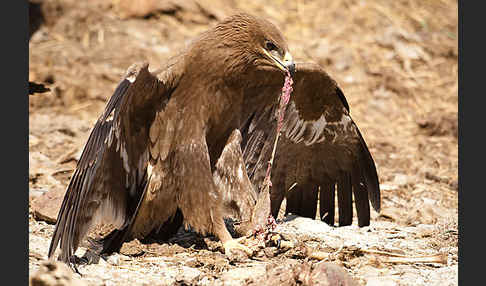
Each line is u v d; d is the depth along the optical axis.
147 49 20.53
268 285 8.05
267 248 9.67
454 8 23.97
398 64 21.22
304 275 7.98
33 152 14.74
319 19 22.47
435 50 21.86
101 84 19.20
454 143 17.70
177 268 9.03
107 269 8.86
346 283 8.00
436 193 14.04
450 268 9.23
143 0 21.86
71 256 8.88
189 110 9.97
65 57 19.89
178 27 21.59
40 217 10.76
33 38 20.78
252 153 11.42
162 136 9.99
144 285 8.31
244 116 11.05
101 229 10.79
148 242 10.32
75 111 18.25
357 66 20.89
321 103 11.34
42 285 7.57
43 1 21.52
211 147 10.36
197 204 9.93
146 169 10.05
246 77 10.14
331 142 11.90
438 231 11.21
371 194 11.89
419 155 16.70
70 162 14.27
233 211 10.34
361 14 22.78
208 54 9.89
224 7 22.28
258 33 9.96
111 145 9.42
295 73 10.70
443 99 20.06
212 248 9.93
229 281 8.46
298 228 11.26
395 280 8.73
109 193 9.60
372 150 16.97
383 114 19.38
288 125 11.54
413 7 23.61
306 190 12.26
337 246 10.12
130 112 9.66
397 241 10.67
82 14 21.53
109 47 20.58
